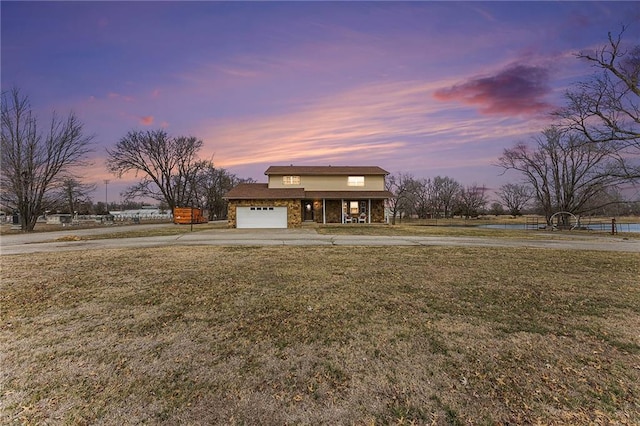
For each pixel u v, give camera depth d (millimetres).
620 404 2270
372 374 2725
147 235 16234
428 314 4258
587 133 19391
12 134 21219
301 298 4992
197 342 3406
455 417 2145
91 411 2244
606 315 4223
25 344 3369
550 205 29656
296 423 2107
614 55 16594
